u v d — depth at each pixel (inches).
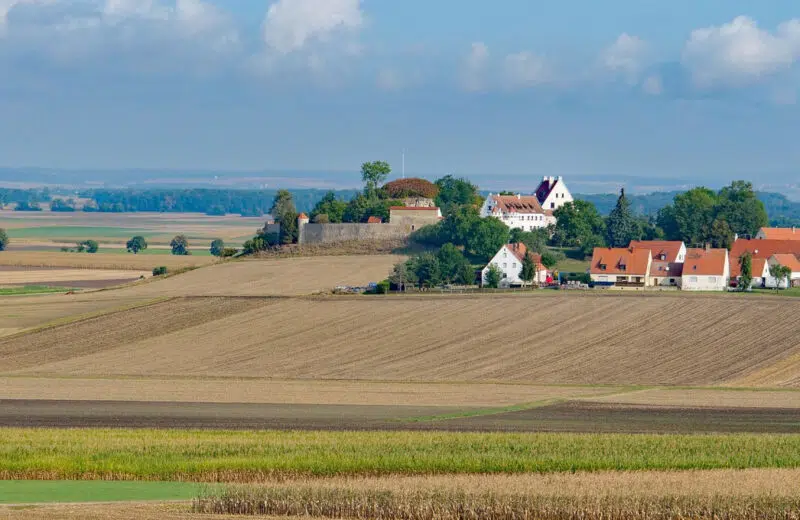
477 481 7145.7
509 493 6692.9
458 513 6456.7
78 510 6624.0
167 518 6417.3
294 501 6604.3
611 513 6382.9
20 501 6929.1
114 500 6953.7
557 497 6589.6
